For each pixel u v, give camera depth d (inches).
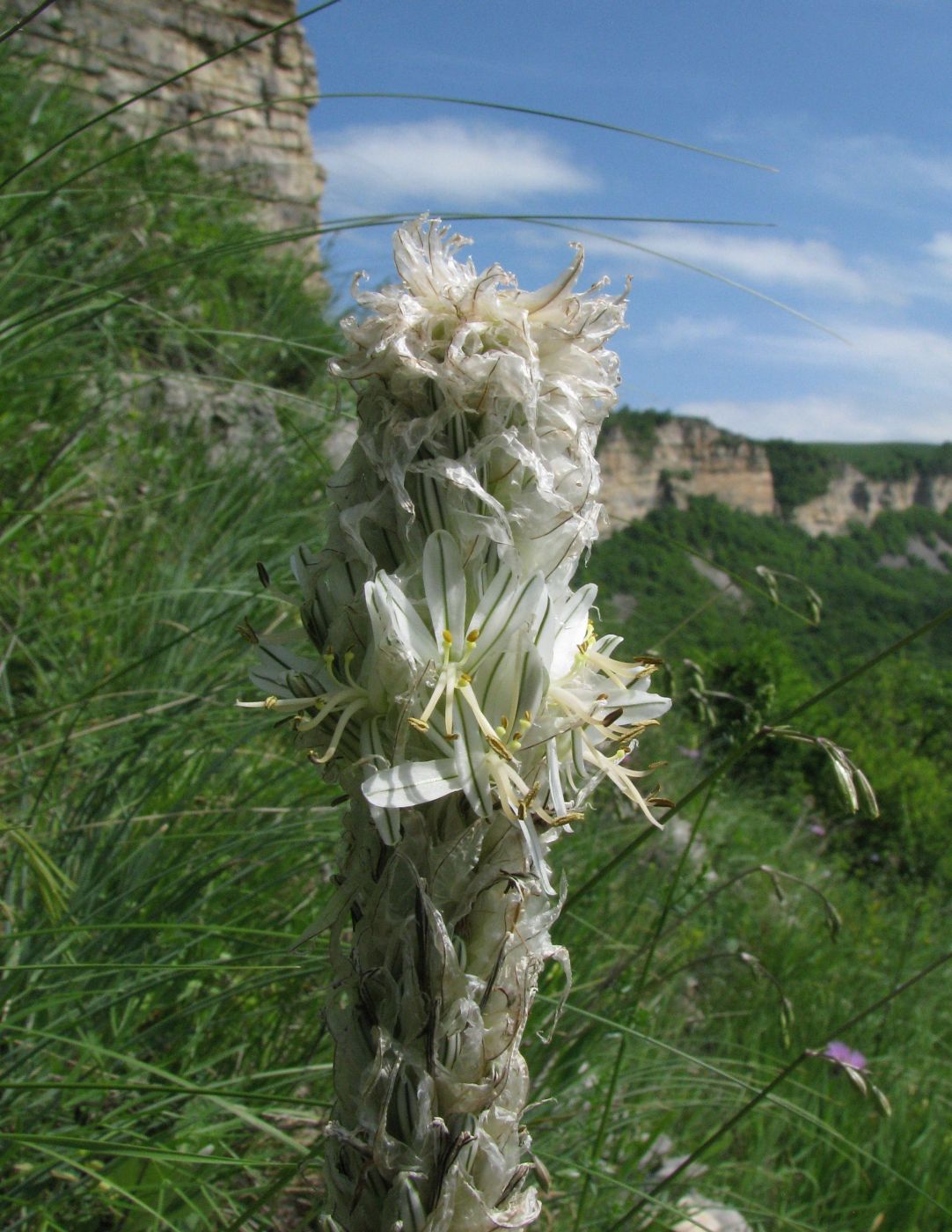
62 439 203.3
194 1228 100.0
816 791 442.6
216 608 176.6
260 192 589.9
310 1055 111.8
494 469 54.2
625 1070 152.6
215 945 121.3
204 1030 112.0
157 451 224.7
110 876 117.0
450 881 53.6
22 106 336.5
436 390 53.2
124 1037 107.0
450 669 52.8
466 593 53.7
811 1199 171.8
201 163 564.4
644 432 2443.4
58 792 131.1
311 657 58.4
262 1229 102.5
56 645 168.6
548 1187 62.6
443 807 54.9
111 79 563.5
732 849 295.1
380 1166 53.1
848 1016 233.8
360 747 54.5
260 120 644.7
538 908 57.8
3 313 186.9
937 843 461.7
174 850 126.0
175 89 598.2
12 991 100.7
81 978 103.0
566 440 55.0
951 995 291.0
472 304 52.7
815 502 2925.7
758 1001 222.4
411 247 54.6
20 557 176.2
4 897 115.6
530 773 55.6
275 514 207.8
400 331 52.0
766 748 422.6
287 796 144.8
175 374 182.1
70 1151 96.2
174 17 597.9
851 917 319.3
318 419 229.1
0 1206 91.6
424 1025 53.2
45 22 513.3
